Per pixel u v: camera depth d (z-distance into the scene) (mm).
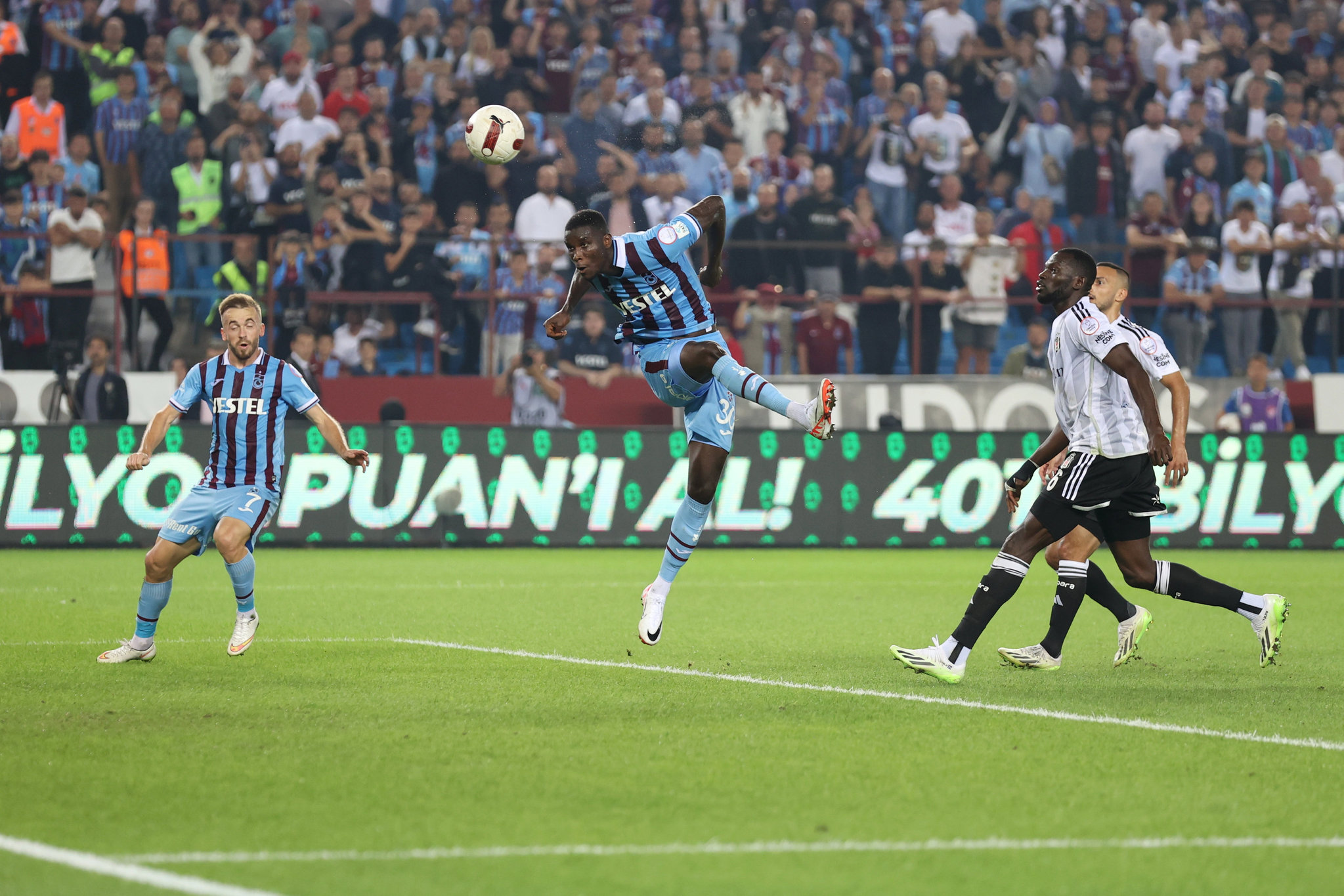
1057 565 24266
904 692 21406
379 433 50562
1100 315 21562
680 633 28672
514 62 66688
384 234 57438
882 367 60031
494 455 51000
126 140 61125
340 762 16125
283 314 56312
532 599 34594
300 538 49938
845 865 12344
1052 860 12586
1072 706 20375
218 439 23469
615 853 12602
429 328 57906
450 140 62125
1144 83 71625
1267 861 12648
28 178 61406
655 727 18328
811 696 20938
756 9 71062
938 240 60188
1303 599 36312
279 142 62062
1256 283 62125
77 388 54500
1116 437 21641
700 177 63562
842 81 69438
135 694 20562
